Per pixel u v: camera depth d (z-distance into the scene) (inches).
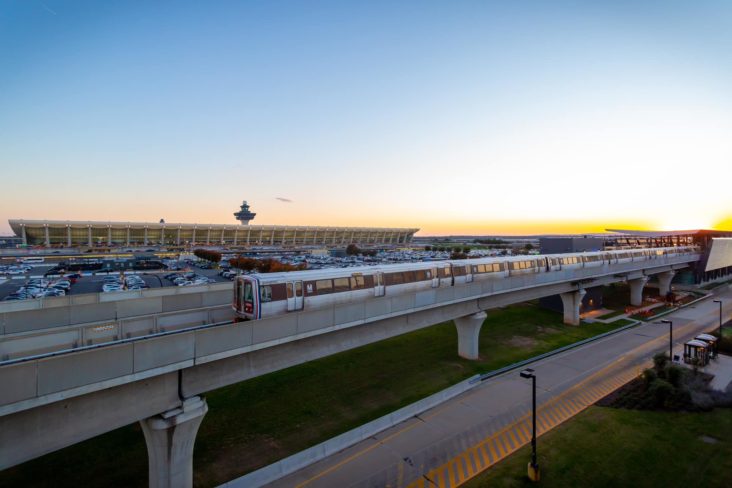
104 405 529.7
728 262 3230.8
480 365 1216.2
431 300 1047.0
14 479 655.8
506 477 651.5
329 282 978.7
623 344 1462.8
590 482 633.0
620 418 856.9
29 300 942.4
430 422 860.0
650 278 3041.3
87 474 674.2
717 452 717.3
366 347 1386.6
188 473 629.3
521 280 1381.6
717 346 1374.3
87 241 6638.8
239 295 874.1
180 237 7436.0
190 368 622.5
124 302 883.4
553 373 1155.9
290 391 1011.9
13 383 430.0
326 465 702.5
